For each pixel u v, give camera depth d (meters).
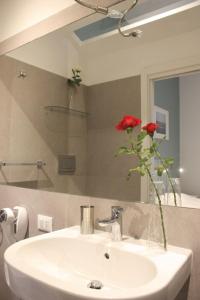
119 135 1.14
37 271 0.73
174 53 1.01
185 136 0.95
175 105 0.99
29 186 1.47
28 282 0.70
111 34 1.21
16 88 1.60
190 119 0.94
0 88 1.68
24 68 1.56
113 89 1.20
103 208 1.12
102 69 1.24
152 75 1.07
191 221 0.89
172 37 1.02
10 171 1.58
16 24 1.61
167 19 1.03
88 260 0.98
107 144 1.19
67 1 1.34
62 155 1.35
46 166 1.41
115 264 0.91
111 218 0.99
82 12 1.26
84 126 1.29
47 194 1.34
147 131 1.00
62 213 1.27
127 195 1.08
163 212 0.95
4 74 1.67
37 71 1.49
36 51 1.49
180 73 0.99
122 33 1.17
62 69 1.39
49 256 1.01
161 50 1.05
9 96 1.63
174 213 0.92
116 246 0.93
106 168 1.17
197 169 0.91
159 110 1.03
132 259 0.87
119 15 1.15
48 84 1.45
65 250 1.03
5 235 1.55
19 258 0.83
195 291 0.86
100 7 1.10
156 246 0.92
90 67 1.28
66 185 1.30
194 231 0.88
